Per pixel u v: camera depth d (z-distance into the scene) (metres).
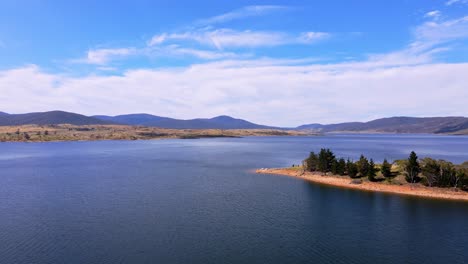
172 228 64.44
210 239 59.00
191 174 131.50
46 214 73.06
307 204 83.38
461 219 71.38
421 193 93.81
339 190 100.19
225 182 113.31
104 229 63.56
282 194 94.62
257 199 88.25
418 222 69.38
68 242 57.12
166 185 107.12
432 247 56.69
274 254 53.22
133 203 82.81
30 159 186.50
